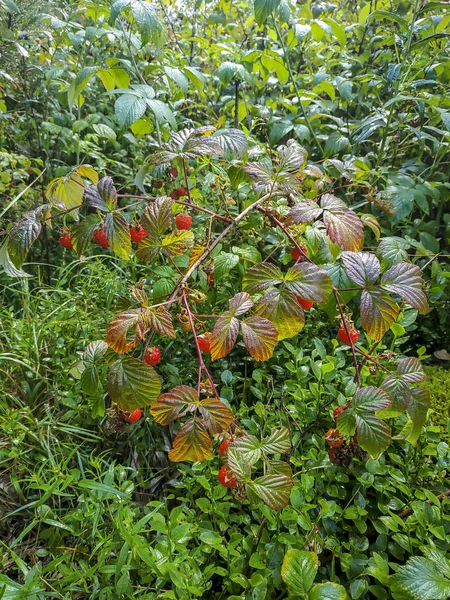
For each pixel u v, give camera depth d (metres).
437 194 0.66
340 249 0.39
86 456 0.52
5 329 0.68
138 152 0.87
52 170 0.87
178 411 0.29
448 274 0.59
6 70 0.78
